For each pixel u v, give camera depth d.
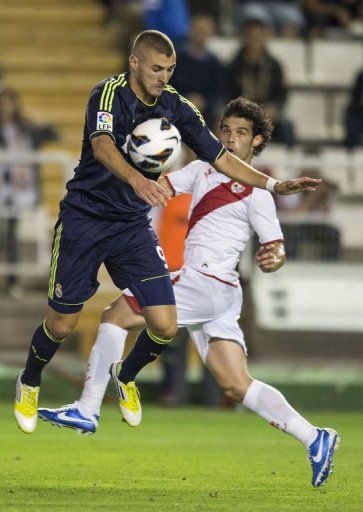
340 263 42.75
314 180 19.70
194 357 42.31
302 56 56.94
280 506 18.59
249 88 47.75
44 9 59.56
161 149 19.27
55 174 44.62
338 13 58.59
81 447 27.91
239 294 22.11
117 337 21.41
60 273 20.22
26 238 42.88
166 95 19.89
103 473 22.91
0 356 40.72
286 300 42.31
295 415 20.83
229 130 21.72
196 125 20.20
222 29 58.00
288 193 20.00
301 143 55.72
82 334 42.75
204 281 21.66
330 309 42.44
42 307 42.69
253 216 21.64
